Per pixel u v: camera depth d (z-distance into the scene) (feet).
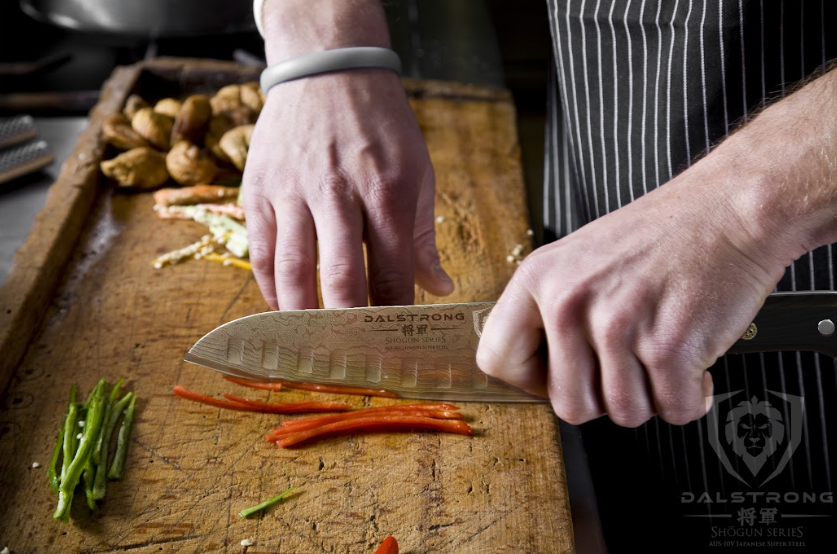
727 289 2.48
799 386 4.12
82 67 7.32
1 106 6.73
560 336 2.60
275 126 3.82
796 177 2.37
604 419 4.60
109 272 4.70
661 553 4.53
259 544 3.16
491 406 3.79
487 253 4.91
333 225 3.50
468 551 3.15
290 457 3.53
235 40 7.50
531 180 8.52
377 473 3.47
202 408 3.78
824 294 2.99
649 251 2.50
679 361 2.55
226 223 5.11
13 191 5.58
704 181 2.51
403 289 3.56
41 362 4.01
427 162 3.88
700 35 3.52
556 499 3.36
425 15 8.19
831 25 3.39
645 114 3.92
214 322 4.33
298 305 3.58
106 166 5.32
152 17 7.24
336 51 3.80
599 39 3.96
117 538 3.16
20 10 7.84
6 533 3.16
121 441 3.55
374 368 3.52
